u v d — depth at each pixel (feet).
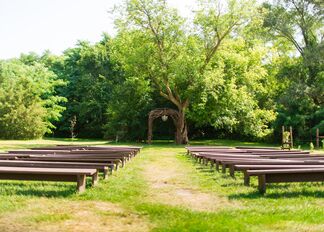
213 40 97.81
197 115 100.68
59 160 30.12
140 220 16.31
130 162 43.39
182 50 95.66
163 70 94.89
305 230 14.39
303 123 100.68
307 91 101.45
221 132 128.16
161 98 117.29
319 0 102.89
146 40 96.78
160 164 41.91
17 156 35.73
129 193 22.50
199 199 21.06
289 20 111.04
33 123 119.85
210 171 34.32
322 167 24.35
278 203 19.42
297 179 22.84
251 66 107.14
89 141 114.42
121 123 112.37
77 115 152.05
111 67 143.74
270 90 124.06
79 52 157.38
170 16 95.96
